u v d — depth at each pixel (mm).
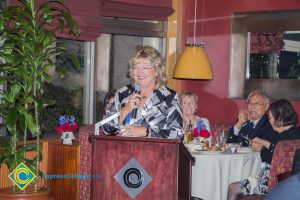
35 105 4039
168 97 3189
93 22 5859
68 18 4203
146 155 2928
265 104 5367
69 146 5160
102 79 6320
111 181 2986
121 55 6516
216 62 6809
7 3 5086
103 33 6285
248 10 6605
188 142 5281
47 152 5316
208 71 5512
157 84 3223
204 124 5559
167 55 6832
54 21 5379
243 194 4621
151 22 6715
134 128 3084
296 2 6293
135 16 6430
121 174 2965
